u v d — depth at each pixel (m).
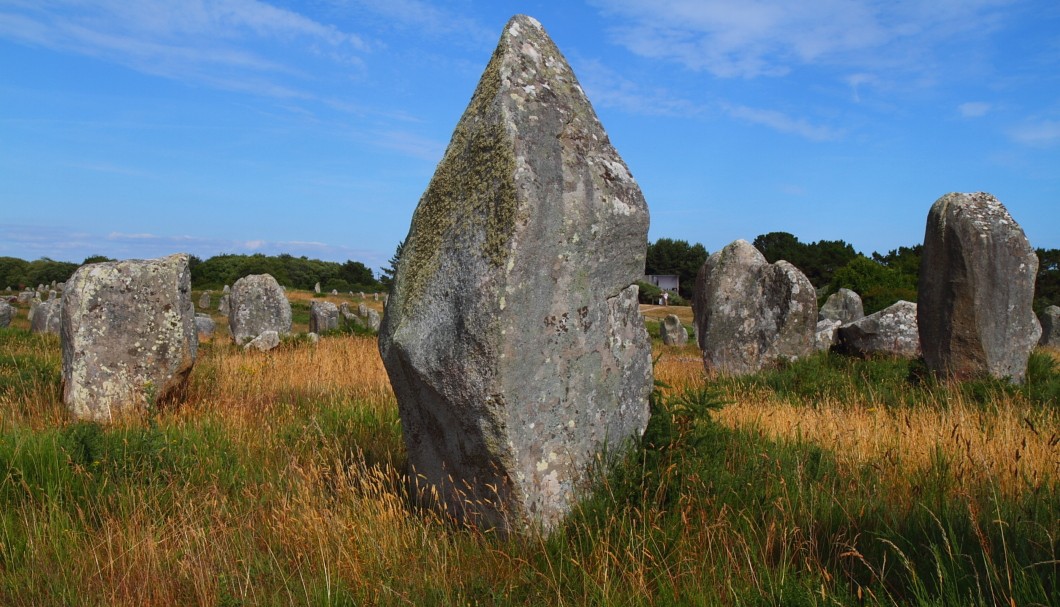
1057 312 23.97
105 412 7.91
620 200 4.53
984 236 9.85
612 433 4.57
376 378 10.34
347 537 4.16
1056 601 3.08
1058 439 5.23
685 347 24.03
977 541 3.62
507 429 4.02
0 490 4.91
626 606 3.46
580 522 4.19
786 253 55.66
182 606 3.71
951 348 10.12
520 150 4.20
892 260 44.75
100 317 8.04
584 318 4.39
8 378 9.05
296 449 6.14
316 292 53.06
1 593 3.75
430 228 4.55
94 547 4.11
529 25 4.79
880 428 6.40
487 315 4.00
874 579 3.47
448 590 3.66
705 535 3.95
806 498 4.38
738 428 5.91
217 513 4.59
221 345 17.64
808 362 12.28
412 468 4.79
